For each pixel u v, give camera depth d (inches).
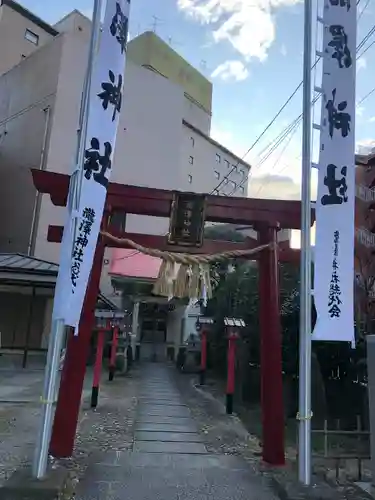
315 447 322.3
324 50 246.4
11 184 945.5
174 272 283.4
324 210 234.4
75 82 937.5
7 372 633.6
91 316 279.9
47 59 960.9
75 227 218.8
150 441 320.8
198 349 805.2
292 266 483.2
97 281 281.6
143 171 1069.1
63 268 215.8
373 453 219.9
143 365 876.0
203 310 843.4
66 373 273.7
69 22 1097.4
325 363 424.2
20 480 201.0
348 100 241.0
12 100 1023.0
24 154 938.1
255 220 297.0
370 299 458.9
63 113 912.9
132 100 1089.4
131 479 234.4
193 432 358.3
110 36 234.5
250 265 644.1
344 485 233.5
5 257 744.3
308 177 239.3
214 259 285.4
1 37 1145.4
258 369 519.5
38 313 768.9
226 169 1657.2
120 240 283.7
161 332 1008.9
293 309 455.5
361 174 535.2
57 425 268.1
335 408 399.9
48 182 285.6
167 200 295.0
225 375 690.8
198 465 265.3
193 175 1510.8
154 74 1137.4
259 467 263.6
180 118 1168.8
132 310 943.7
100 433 337.1
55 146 893.2
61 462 256.1
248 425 394.9
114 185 290.7
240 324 487.8
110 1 236.2
